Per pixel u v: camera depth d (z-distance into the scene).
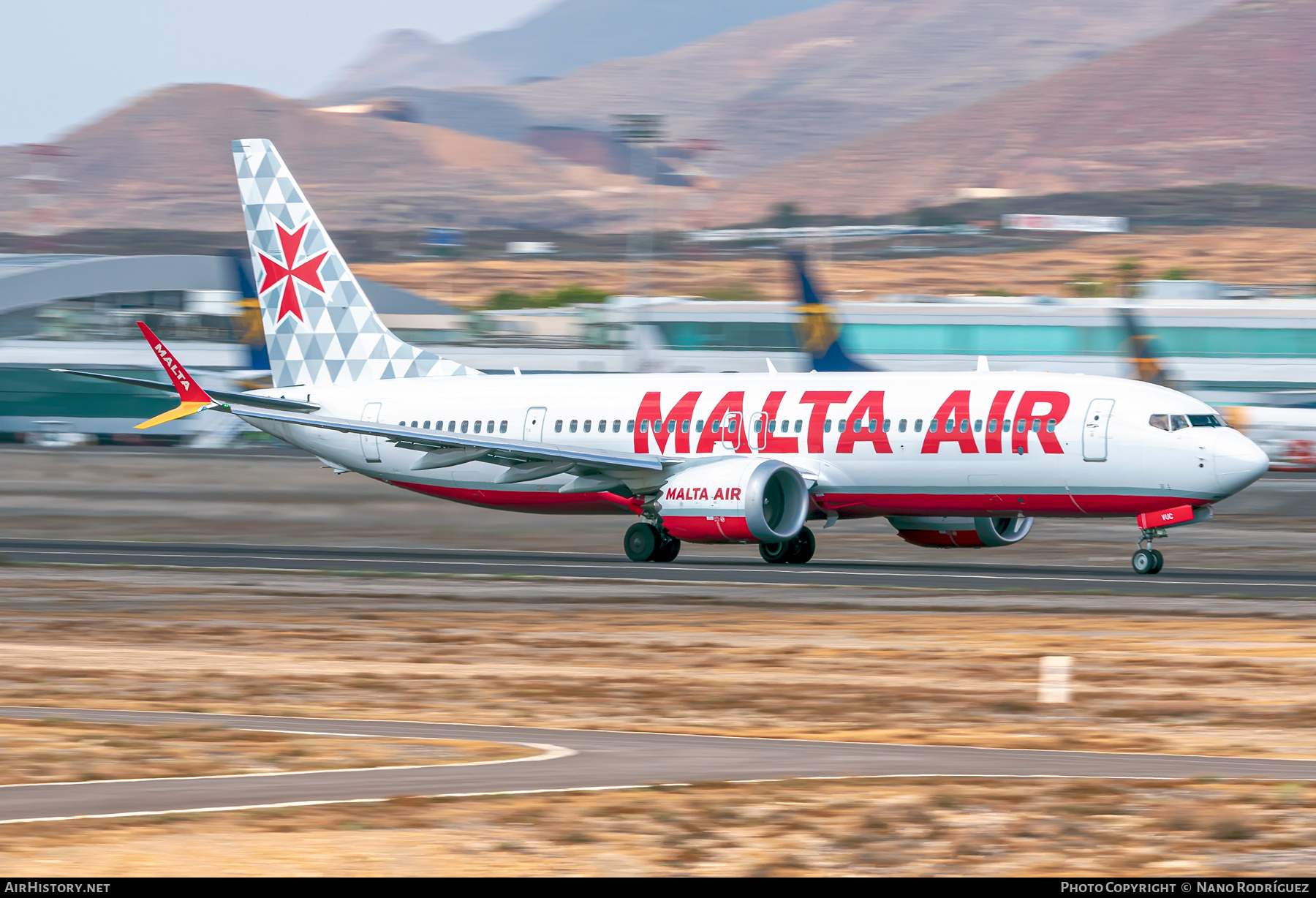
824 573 148.75
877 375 160.50
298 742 68.25
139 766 61.91
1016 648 99.06
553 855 47.22
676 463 164.62
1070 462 147.12
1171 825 50.78
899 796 55.62
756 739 69.50
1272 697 81.50
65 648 101.69
